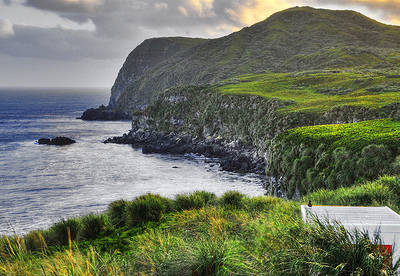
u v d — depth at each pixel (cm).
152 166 6875
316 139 3512
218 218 885
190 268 480
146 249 576
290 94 9881
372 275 388
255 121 8675
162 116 11844
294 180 3412
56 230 965
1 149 8662
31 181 5338
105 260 519
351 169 2691
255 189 5122
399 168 2341
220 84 12794
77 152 8462
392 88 8625
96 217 1083
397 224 448
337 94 9475
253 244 590
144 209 1127
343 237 426
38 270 482
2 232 3112
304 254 423
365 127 3744
